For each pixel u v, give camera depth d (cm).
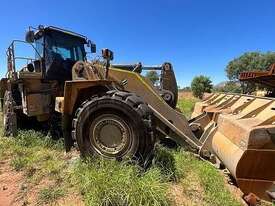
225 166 380
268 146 311
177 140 446
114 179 330
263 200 316
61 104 466
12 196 348
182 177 392
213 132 430
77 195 342
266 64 4134
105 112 398
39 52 638
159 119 438
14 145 549
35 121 703
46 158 476
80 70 468
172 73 577
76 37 686
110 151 399
